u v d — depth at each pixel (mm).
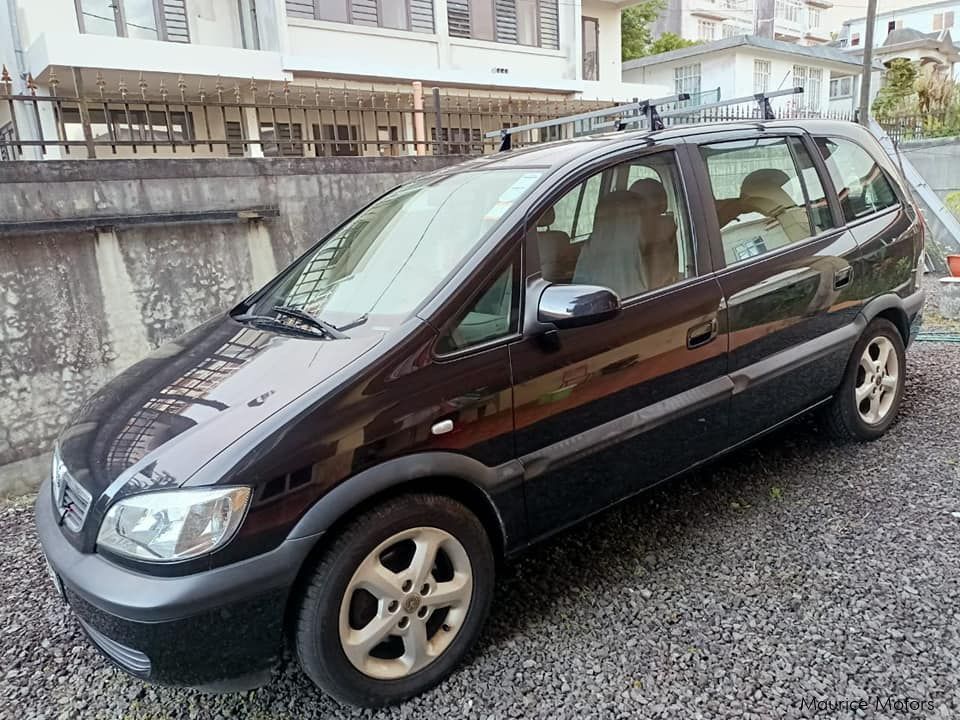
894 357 3664
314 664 1975
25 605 2871
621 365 2479
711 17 35469
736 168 3018
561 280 2441
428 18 13125
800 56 21766
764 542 2820
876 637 2223
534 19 14797
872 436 3629
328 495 1908
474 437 2158
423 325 2127
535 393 2277
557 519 2436
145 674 1877
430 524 2113
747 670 2131
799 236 3148
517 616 2488
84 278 4469
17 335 4273
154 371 2496
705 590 2545
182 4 11102
